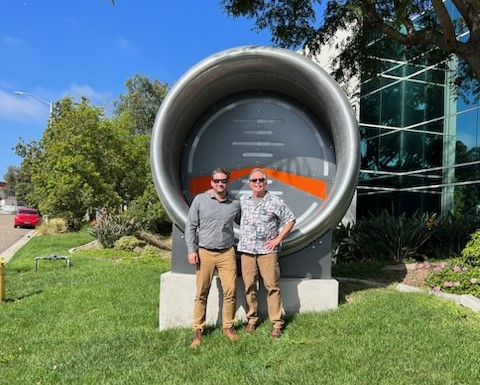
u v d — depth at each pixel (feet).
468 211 54.70
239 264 17.94
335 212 17.34
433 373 12.50
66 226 83.82
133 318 20.99
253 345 15.12
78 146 71.41
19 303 25.64
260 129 20.24
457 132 57.82
